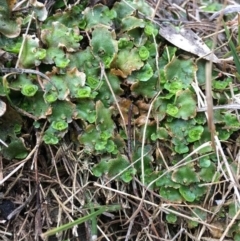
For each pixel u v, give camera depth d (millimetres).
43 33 186
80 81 180
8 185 177
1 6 183
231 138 191
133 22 197
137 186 180
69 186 182
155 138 182
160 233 179
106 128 179
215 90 195
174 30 204
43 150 183
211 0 244
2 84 173
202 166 179
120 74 186
